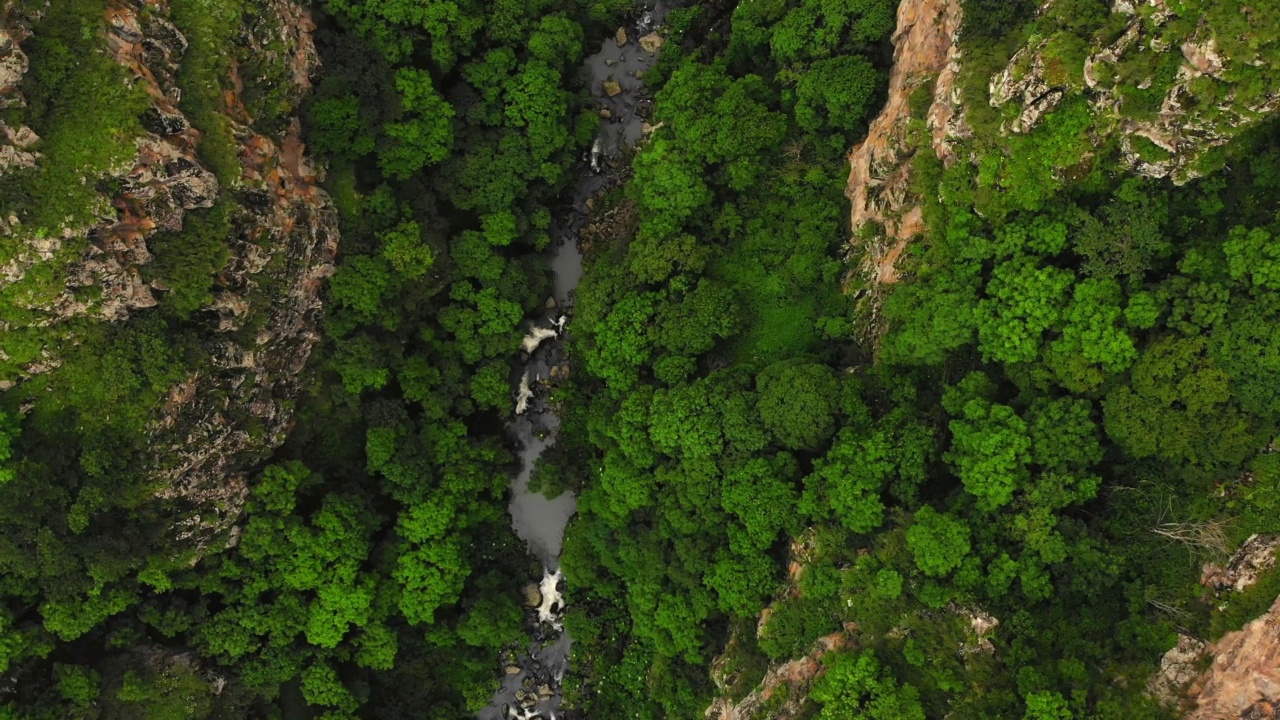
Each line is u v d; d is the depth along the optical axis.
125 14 37.28
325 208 45.28
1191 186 34.75
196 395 41.31
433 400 49.59
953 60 38.59
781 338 46.50
